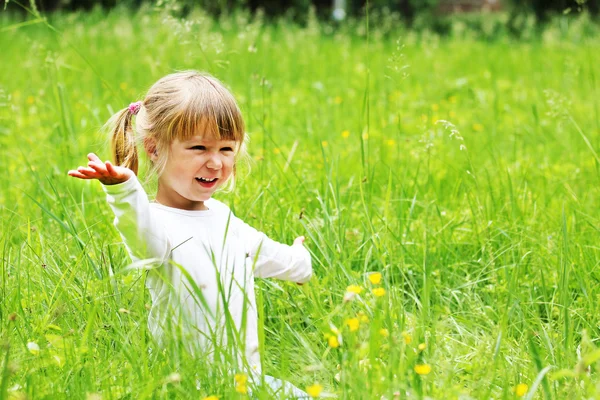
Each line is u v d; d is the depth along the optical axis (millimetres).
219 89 3176
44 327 3156
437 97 10023
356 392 2646
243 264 3244
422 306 3477
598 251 4281
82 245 3783
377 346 2865
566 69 11367
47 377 2908
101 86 9492
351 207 4777
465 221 4750
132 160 3262
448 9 30609
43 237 4207
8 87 9812
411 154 6301
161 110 3125
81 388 2785
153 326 3164
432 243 4492
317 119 7984
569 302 3764
